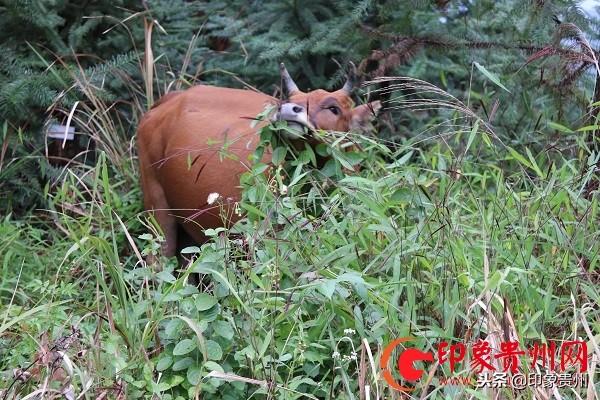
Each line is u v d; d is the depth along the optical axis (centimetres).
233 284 560
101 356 555
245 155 771
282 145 717
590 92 836
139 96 1047
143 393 528
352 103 809
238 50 1146
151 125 865
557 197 656
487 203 756
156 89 1070
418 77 983
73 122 1009
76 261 707
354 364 572
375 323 555
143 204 896
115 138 959
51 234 880
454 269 581
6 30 1004
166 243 827
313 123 762
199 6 1166
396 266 562
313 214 725
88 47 1045
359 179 641
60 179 945
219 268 569
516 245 613
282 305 566
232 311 572
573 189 687
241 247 591
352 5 1066
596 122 703
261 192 656
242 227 619
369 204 620
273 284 584
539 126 927
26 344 593
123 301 577
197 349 541
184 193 803
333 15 1085
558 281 603
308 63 1092
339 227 628
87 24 1013
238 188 736
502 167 825
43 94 928
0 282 777
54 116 984
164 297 557
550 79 830
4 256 813
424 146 944
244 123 803
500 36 998
